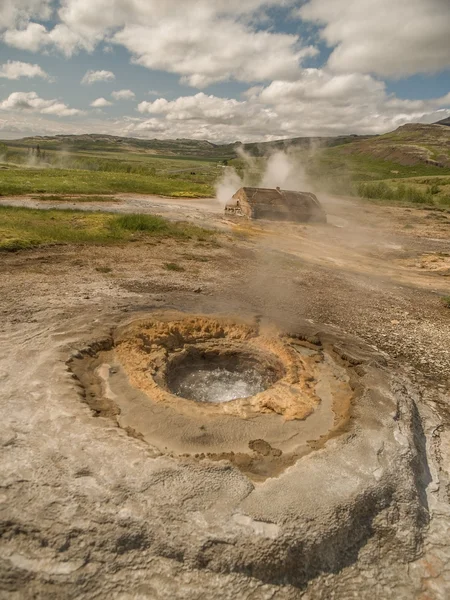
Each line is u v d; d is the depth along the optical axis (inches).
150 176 2092.8
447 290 539.2
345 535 153.6
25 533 136.1
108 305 342.3
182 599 128.6
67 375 221.9
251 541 141.0
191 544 137.9
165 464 164.6
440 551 162.4
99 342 264.8
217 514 147.4
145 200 1154.0
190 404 217.9
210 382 294.7
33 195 1031.0
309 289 480.1
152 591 129.6
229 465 170.1
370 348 325.4
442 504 184.5
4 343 253.8
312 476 170.4
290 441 198.5
